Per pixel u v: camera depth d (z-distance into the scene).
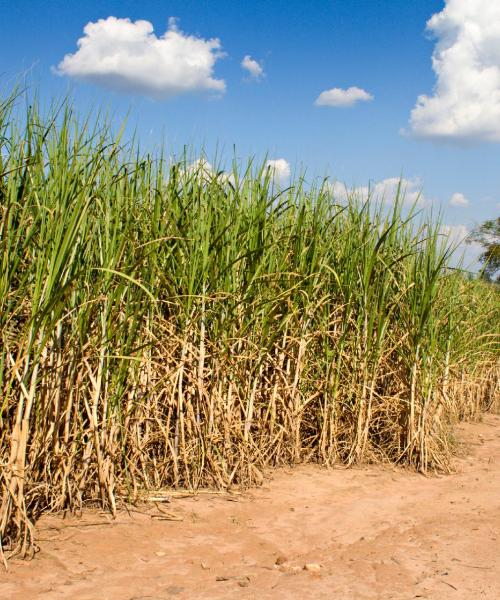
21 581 3.36
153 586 3.45
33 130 4.22
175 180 5.48
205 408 5.36
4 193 4.14
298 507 5.07
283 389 6.15
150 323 5.05
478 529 4.62
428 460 6.45
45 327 3.91
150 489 5.06
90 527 4.23
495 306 10.45
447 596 3.49
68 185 3.98
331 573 3.77
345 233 6.88
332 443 6.40
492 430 9.03
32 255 4.14
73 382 4.41
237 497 5.19
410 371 6.55
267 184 5.88
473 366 9.77
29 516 4.20
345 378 6.57
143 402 5.00
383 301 6.56
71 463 4.41
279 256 6.30
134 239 4.91
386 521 4.80
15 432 3.65
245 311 5.66
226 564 3.84
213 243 5.25
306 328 6.32
